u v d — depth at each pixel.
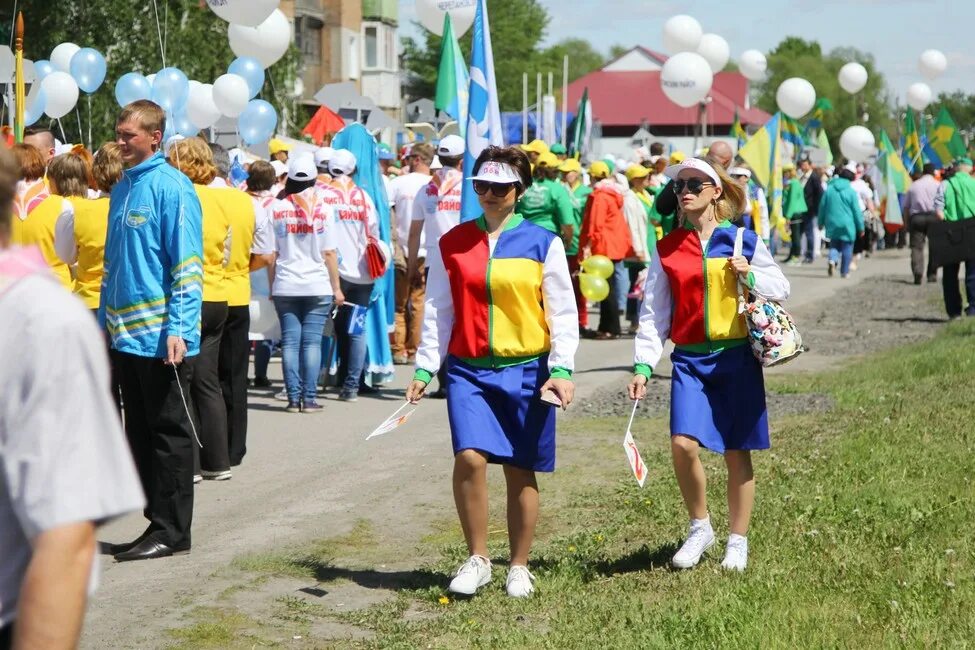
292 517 9.34
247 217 11.07
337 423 13.33
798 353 7.30
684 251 7.39
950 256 22.91
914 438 10.69
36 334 2.79
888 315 24.48
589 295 15.66
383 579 7.73
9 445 2.80
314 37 72.12
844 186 33.19
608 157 31.12
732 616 6.39
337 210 14.23
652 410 13.79
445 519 9.22
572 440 12.05
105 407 2.87
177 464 8.26
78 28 40.66
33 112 17.62
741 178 15.12
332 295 14.00
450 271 7.12
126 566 8.05
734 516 7.54
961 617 6.26
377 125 25.25
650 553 7.96
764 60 34.53
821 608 6.46
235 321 11.16
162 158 8.13
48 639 2.77
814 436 11.38
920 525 8.00
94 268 9.23
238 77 17.64
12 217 2.95
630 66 126.44
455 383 7.14
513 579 7.26
